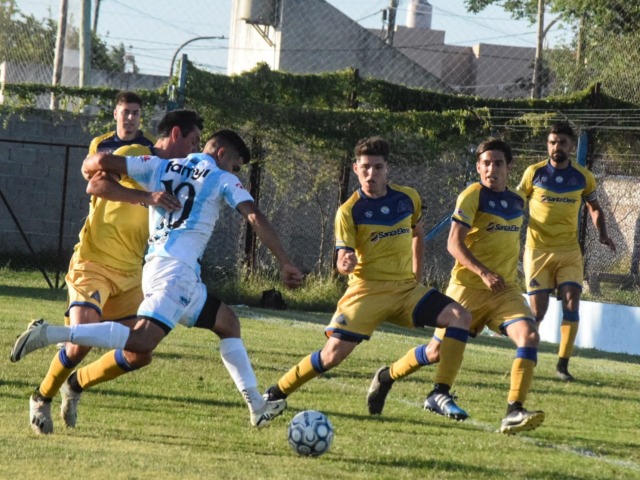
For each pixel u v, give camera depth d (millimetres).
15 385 14727
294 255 38812
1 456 9852
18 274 39250
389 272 13656
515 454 12039
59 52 50844
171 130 11781
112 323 10578
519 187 21531
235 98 34719
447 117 36500
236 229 37469
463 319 13328
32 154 40938
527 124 35438
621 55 54031
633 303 35375
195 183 10867
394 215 13664
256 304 35531
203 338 23453
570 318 20812
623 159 37062
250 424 12859
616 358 28359
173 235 10844
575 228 21234
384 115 36125
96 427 11992
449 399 13250
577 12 59281
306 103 37594
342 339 13430
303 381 13711
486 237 14898
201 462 10219
